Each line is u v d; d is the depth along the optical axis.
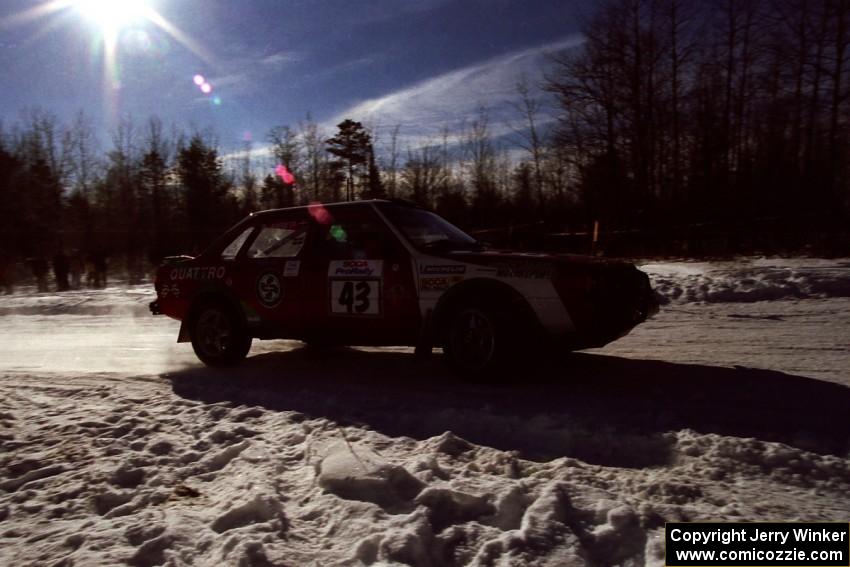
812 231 17.36
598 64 25.75
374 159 35.62
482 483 3.08
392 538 2.54
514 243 19.94
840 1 21.52
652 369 5.55
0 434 4.19
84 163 40.25
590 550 2.52
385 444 3.79
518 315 4.93
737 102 24.72
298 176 36.81
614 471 3.28
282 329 6.01
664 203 24.81
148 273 28.72
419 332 5.33
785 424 3.95
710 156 24.53
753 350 6.21
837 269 10.88
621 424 4.00
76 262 24.80
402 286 5.33
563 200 28.91
